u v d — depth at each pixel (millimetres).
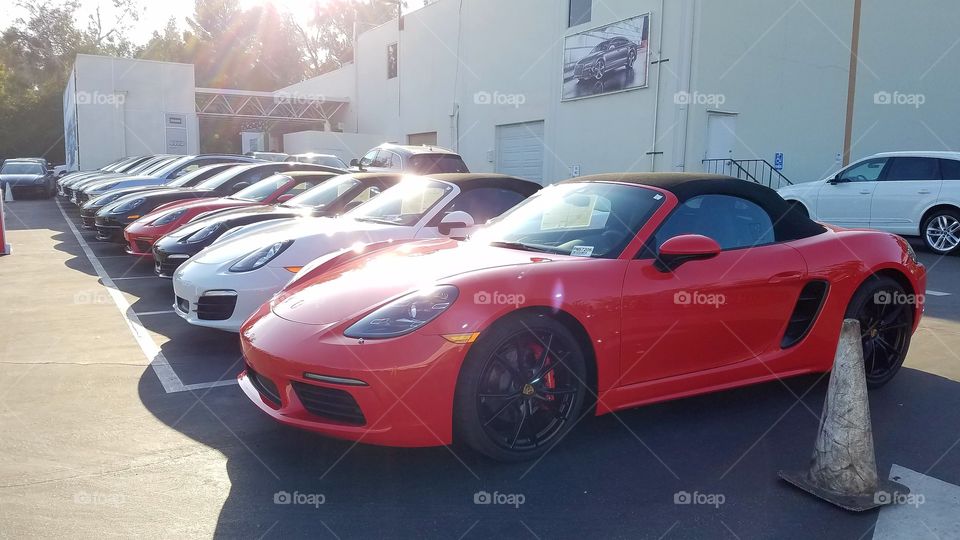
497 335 3094
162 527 2693
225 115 30062
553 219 4160
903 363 4973
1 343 5410
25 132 45562
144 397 4184
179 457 3342
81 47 55500
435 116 23500
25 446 3447
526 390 3223
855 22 16469
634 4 15164
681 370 3660
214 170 12305
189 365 4852
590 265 3430
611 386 3447
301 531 2691
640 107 15227
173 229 8430
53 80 50406
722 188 4055
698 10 13945
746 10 14641
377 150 15688
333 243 5379
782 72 15422
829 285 4090
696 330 3629
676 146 14359
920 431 3752
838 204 11836
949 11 18062
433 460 3332
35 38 54906
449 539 2648
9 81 50438
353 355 2951
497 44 19984
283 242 5320
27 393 4242
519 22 19000
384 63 27266
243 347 3465
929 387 4484
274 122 34594
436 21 23016
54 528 2662
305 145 26750
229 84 58375
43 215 17484
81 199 14836
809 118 16031
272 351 3162
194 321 5145
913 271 4445
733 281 3717
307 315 3305
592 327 3332
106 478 3113
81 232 13672
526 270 3283
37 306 6824
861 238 4348
